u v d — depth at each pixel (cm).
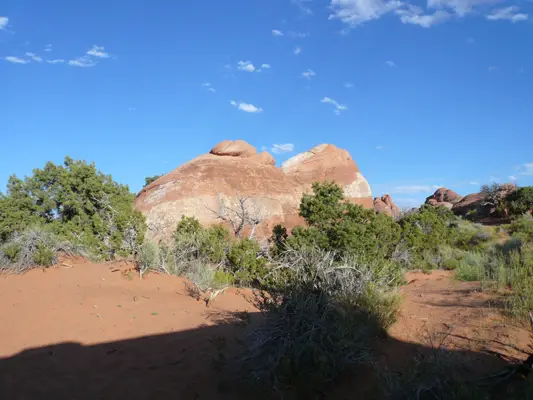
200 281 979
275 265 1068
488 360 482
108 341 612
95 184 1352
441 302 822
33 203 1283
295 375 460
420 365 428
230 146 2706
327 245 1177
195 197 2188
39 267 933
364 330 529
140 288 895
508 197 4212
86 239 1120
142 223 1205
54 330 638
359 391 455
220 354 541
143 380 503
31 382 488
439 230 2056
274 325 497
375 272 844
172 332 655
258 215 1941
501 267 961
